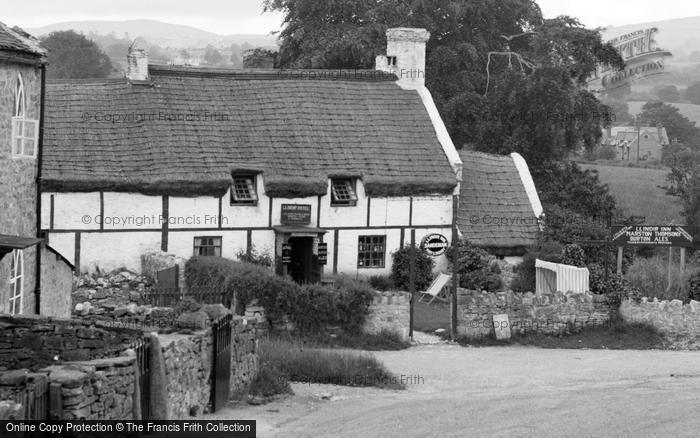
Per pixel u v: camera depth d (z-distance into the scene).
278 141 60.09
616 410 30.89
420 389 36.97
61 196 53.88
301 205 58.75
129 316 31.00
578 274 53.22
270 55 96.38
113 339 26.31
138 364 23.55
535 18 95.38
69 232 54.09
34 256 37.03
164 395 24.47
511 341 49.50
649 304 51.41
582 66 82.50
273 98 62.47
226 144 58.78
